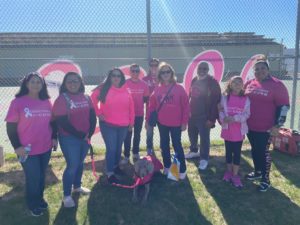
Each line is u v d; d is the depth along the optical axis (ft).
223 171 18.44
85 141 14.08
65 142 13.58
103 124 16.48
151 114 17.03
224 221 13.43
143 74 22.29
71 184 14.19
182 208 14.38
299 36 23.30
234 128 16.10
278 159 20.29
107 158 16.71
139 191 15.71
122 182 17.01
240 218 13.65
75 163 13.83
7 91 54.19
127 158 20.01
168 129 16.94
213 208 14.40
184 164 17.10
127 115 16.71
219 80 23.62
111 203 14.74
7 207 14.38
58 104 13.15
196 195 15.53
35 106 12.53
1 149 19.04
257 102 15.60
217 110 17.75
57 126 13.62
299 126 26.14
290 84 52.19
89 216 13.71
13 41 47.39
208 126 18.12
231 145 16.53
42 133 12.75
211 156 21.06
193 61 23.02
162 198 15.23
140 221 13.41
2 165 19.10
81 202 14.78
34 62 73.10
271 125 15.51
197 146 20.62
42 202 14.07
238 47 76.54
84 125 13.69
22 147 12.34
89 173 18.17
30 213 13.88
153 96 17.08
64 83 13.53
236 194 15.66
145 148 22.65
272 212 14.08
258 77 15.70
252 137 16.29
